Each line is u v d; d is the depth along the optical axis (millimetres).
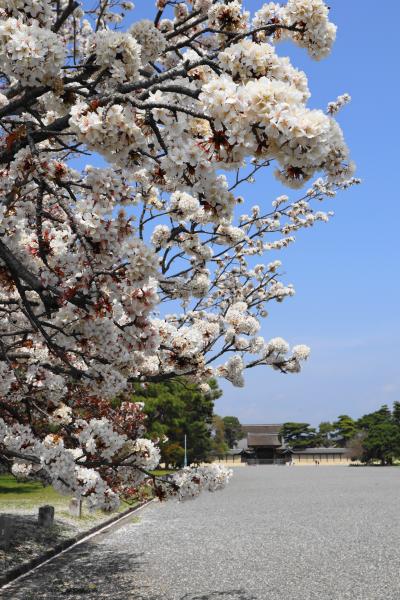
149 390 45438
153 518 20875
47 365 8125
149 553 13266
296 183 3604
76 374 6621
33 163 4988
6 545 11898
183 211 7398
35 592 9164
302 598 9328
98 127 4227
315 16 4754
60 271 5629
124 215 4902
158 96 4367
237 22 5598
